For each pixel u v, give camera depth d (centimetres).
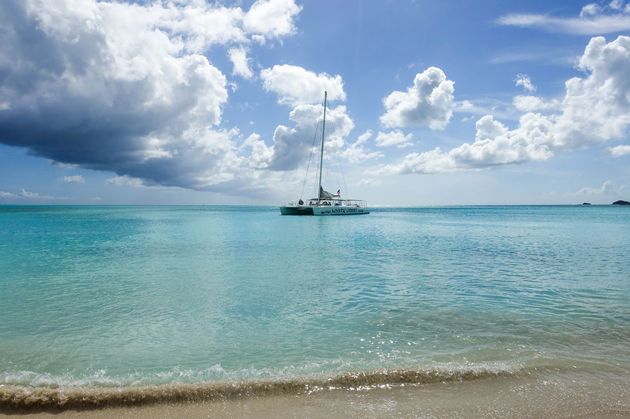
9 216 6200
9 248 1941
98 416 379
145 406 399
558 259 1570
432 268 1347
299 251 1844
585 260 1541
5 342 608
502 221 5269
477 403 405
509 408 395
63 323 711
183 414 383
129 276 1189
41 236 2647
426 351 562
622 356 538
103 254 1712
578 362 514
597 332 647
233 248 1967
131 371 496
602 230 3353
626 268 1337
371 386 447
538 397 418
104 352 568
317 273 1244
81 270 1293
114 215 7288
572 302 859
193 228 3584
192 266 1384
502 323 702
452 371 481
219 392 428
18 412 386
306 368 500
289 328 682
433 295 935
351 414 384
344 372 479
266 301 880
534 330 660
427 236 2739
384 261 1521
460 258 1599
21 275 1205
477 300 881
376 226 4006
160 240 2402
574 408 394
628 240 2400
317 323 712
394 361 523
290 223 4531
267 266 1392
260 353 561
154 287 1032
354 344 598
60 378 471
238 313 780
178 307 827
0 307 823
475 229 3559
